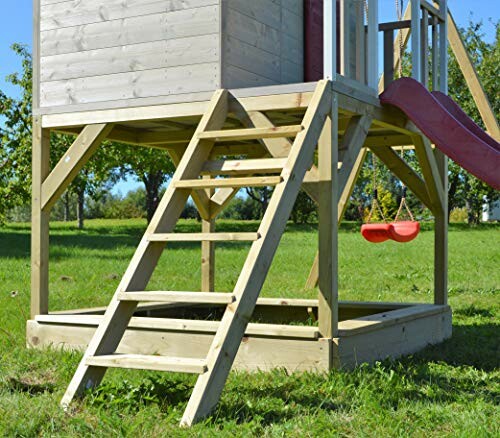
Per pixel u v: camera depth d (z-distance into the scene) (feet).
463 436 12.28
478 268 49.39
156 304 25.73
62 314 22.07
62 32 22.36
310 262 52.65
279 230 15.92
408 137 26.13
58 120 22.27
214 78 20.21
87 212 182.80
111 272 44.04
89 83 21.94
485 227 103.09
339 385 15.88
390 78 24.86
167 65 20.83
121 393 14.74
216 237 15.70
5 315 26.43
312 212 126.52
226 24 20.20
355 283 41.19
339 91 19.10
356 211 133.28
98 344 15.08
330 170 18.35
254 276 14.99
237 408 13.98
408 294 36.76
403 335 21.45
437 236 25.71
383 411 13.96
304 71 24.47
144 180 107.24
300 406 14.29
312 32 24.56
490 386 16.99
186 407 13.58
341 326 18.89
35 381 16.74
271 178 16.46
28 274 41.78
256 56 21.57
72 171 21.97
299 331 17.80
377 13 22.11
